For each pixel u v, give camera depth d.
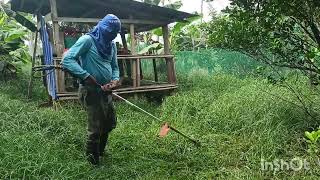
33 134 4.79
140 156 4.67
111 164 4.45
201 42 13.98
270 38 4.40
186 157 4.59
